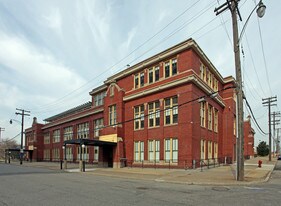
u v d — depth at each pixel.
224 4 19.44
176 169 27.81
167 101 31.22
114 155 35.41
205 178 19.05
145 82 34.75
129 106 36.50
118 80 40.12
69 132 56.19
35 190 13.93
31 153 70.19
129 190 13.86
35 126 69.69
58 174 25.75
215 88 38.03
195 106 29.27
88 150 47.59
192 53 29.78
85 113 49.53
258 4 16.59
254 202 10.38
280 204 9.98
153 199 11.09
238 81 18.25
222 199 11.05
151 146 32.41
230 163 37.56
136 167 33.28
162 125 31.14
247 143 65.25
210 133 34.25
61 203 10.26
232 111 40.00
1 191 13.57
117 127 35.84
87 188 14.72
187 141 27.84
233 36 18.89
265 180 18.36
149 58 34.16
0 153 118.44
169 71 31.73
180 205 9.82
